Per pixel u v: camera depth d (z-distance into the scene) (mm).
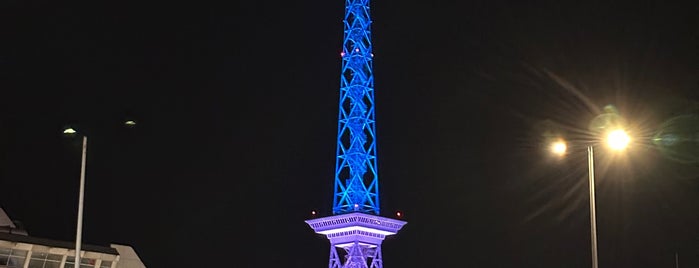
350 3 170500
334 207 162250
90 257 117312
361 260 157750
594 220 55688
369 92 167625
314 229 163750
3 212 122125
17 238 110000
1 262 109312
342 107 166125
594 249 55375
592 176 56625
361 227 157750
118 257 120688
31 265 112000
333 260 160375
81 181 66250
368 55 167125
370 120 165750
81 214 65438
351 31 167500
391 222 163375
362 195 161375
